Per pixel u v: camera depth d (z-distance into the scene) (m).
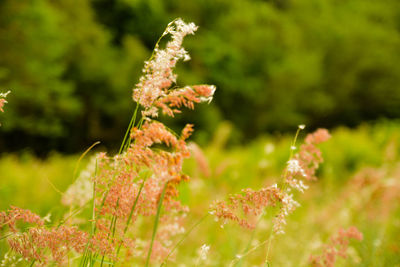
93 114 28.00
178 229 2.08
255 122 35.03
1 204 5.04
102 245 1.68
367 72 40.34
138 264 2.49
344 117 40.62
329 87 40.09
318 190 7.34
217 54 32.03
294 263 3.57
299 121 36.22
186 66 31.48
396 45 41.66
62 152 27.62
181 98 1.66
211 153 9.32
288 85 35.25
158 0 32.19
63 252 1.67
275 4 43.22
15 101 22.47
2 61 22.12
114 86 27.42
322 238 4.59
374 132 15.70
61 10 26.92
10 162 9.93
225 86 33.00
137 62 28.34
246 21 35.62
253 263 3.67
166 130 1.71
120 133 28.64
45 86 23.03
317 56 37.59
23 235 1.64
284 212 1.75
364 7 45.88
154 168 1.68
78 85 27.56
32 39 22.61
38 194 5.89
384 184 4.81
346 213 4.78
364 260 3.51
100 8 32.53
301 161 2.01
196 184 5.41
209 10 35.91
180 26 1.67
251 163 11.31
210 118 28.70
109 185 1.71
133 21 32.41
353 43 40.22
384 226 4.64
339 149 12.65
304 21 42.03
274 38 36.34
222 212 1.70
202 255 2.14
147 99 1.68
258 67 35.50
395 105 40.44
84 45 27.58
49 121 24.56
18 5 22.05
